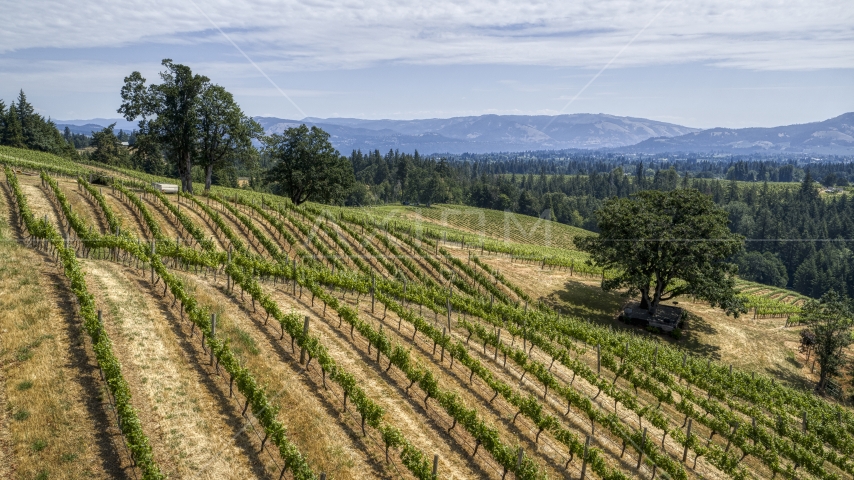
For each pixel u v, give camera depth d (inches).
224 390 703.1
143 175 3129.9
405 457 634.2
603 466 702.5
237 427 637.3
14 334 703.7
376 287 1305.4
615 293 1888.5
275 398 701.9
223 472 564.1
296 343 861.8
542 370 954.1
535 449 757.9
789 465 845.2
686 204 1654.8
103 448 560.1
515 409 860.0
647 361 1159.6
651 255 1550.2
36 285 853.2
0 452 530.3
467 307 1331.2
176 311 884.0
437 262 1768.0
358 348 917.2
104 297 858.1
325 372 781.3
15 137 4010.8
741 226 5255.9
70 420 585.0
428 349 1008.2
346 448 647.8
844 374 1515.7
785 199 6200.8
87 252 1097.4
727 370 1267.2
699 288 1534.2
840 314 1380.4
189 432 607.2
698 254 1531.7
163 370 706.2
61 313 786.2
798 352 1595.7
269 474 579.8
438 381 866.8
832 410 1195.9
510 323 1234.6
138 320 812.0
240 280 1009.5
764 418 1032.2
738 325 1742.1
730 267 1614.2
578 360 1127.0
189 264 1152.8
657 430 920.3
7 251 975.6
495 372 981.2
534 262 2191.2
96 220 1390.3
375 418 669.3
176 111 2075.5
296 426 660.7
